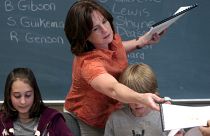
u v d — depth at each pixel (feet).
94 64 4.41
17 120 5.15
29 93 4.98
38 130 5.06
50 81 7.45
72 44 4.79
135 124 4.84
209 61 7.52
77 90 5.06
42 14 7.25
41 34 7.31
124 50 5.26
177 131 4.17
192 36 7.45
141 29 7.41
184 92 7.54
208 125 3.55
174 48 7.46
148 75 4.74
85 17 4.48
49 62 7.41
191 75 7.55
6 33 7.26
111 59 4.80
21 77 4.98
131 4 7.33
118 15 7.35
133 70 4.80
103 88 4.08
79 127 5.32
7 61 7.32
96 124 5.19
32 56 7.37
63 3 7.23
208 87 7.54
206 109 3.69
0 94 7.32
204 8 7.39
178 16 5.48
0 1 7.18
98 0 7.25
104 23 4.67
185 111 3.59
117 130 4.89
